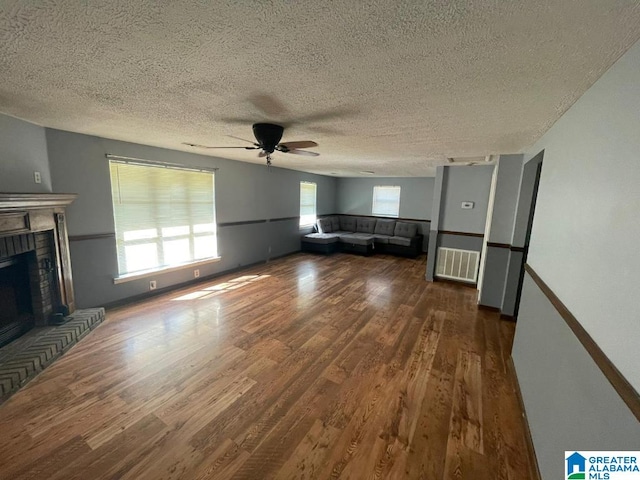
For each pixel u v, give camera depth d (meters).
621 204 1.03
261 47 1.17
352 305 3.87
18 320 2.58
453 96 1.66
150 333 2.94
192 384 2.18
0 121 2.31
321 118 2.18
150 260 3.92
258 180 5.67
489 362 2.59
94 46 1.17
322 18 0.96
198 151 4.11
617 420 0.91
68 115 2.28
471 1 0.85
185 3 0.89
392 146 3.27
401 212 7.91
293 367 2.43
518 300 3.46
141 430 1.74
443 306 3.91
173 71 1.41
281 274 5.28
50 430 1.72
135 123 2.49
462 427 1.83
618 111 1.12
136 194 3.65
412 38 1.07
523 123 2.10
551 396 1.50
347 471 1.52
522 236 3.41
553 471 1.34
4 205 2.19
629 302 0.91
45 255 2.76
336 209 8.84
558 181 1.81
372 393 2.13
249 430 1.77
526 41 1.06
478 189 4.64
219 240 4.92
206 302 3.83
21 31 1.06
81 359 2.46
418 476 1.50
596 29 0.96
